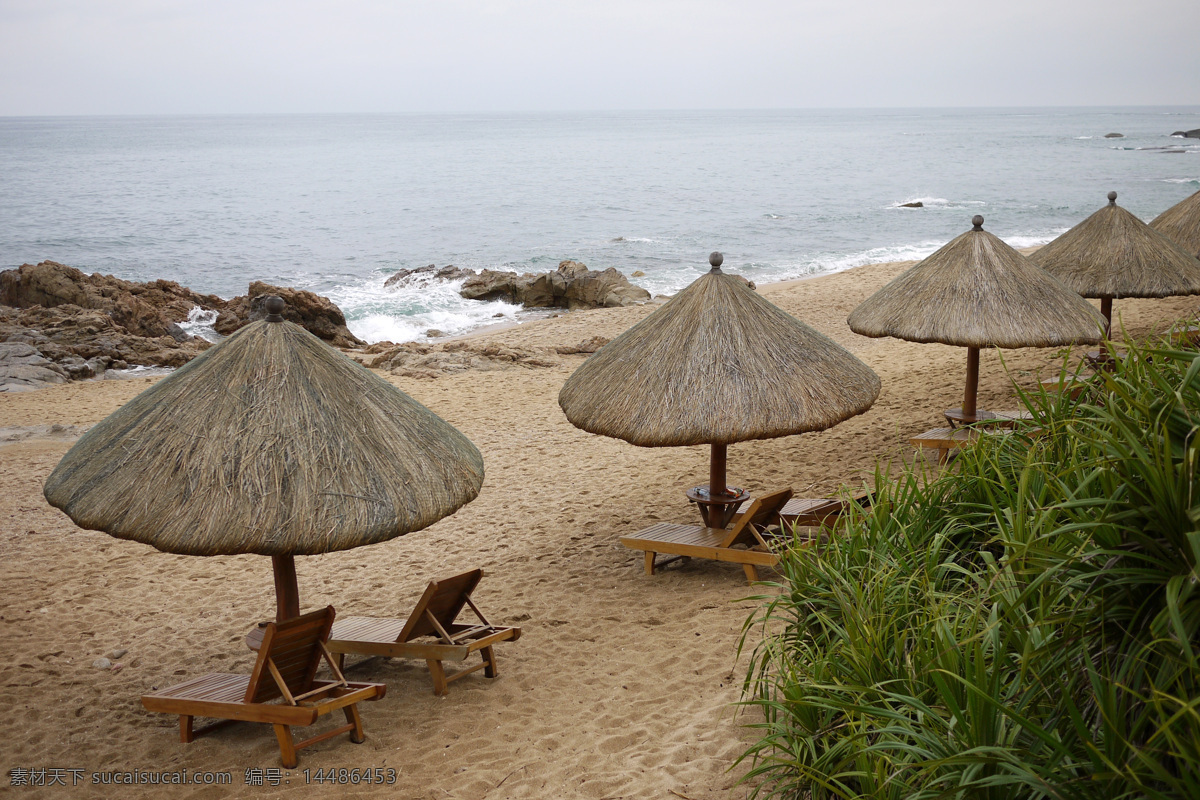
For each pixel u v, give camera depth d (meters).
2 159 100.88
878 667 3.17
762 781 3.48
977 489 4.12
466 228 44.50
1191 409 2.45
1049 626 2.65
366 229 44.31
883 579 3.53
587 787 3.71
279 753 4.28
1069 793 2.14
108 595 6.84
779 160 89.25
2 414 13.59
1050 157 85.00
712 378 5.98
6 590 6.95
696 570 6.66
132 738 4.57
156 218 47.59
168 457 4.12
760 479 9.00
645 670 4.94
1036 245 34.41
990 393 11.39
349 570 7.27
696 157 96.06
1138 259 9.95
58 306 21.53
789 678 3.47
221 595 6.81
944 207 48.84
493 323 24.91
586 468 10.05
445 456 4.66
